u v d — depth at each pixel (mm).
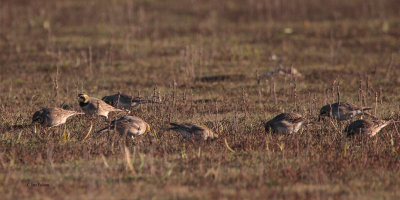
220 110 47344
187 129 34312
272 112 46594
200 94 56531
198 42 87438
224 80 63469
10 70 68812
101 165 29250
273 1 122812
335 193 24859
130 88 59375
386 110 46469
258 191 25000
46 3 122375
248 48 78688
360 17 105688
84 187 25672
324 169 28375
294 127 35844
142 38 90938
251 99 53594
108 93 56781
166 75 65938
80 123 40312
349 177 27406
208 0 129250
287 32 95438
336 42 87000
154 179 26953
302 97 54219
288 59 75812
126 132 34531
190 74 65500
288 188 25594
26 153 31125
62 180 26703
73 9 117125
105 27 99500
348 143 34156
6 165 29156
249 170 28453
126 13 113875
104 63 72812
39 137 35312
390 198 24266
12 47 82250
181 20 108750
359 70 67938
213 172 27250
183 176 27438
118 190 25219
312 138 35438
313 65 71812
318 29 97062
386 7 113375
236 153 32031
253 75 65938
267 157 31031
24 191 25031
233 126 38688
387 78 63125
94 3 123812
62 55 77062
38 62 73062
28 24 100688
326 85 59875
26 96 54875
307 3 121500
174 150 32719
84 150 30469
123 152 31578
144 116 43094
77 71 68250
